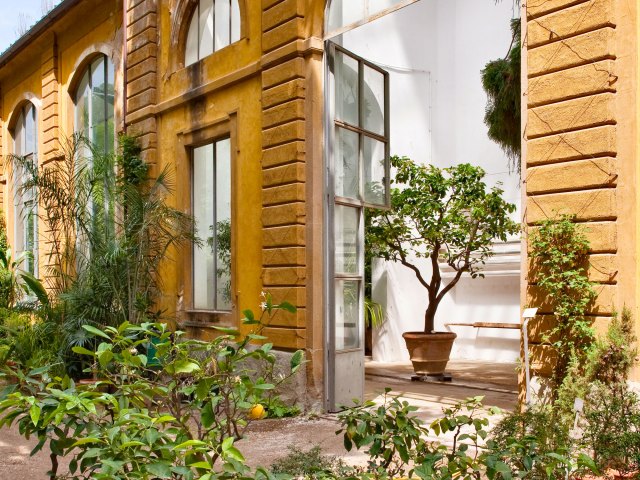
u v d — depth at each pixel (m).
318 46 8.84
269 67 9.34
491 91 10.70
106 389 7.86
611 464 4.76
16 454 6.65
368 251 12.47
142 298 10.71
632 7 5.87
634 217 5.80
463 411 8.51
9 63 18.70
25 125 19.08
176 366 2.87
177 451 2.64
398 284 14.40
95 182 11.48
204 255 10.97
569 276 6.01
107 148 14.25
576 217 6.08
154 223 10.62
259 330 3.21
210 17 10.97
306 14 8.99
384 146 10.00
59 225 14.36
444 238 11.73
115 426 2.58
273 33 9.27
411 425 3.23
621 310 5.81
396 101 14.29
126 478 2.46
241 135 9.95
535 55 6.45
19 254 19.09
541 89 6.39
